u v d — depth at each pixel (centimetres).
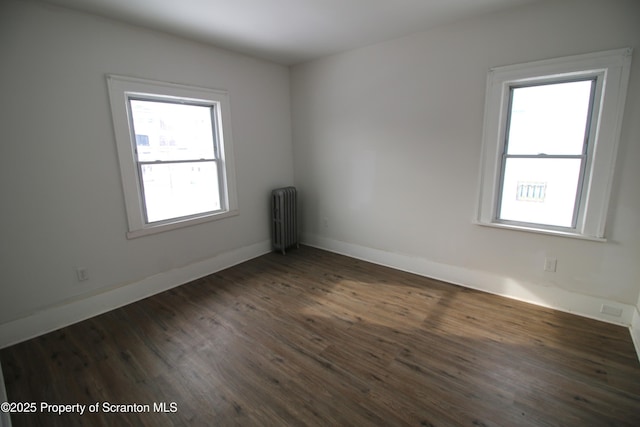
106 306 273
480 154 281
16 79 214
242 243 388
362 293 300
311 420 159
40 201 232
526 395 173
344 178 389
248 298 294
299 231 458
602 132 223
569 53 229
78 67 240
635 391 174
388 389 179
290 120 430
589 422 156
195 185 337
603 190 229
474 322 246
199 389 182
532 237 266
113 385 186
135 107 281
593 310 247
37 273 235
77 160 247
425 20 270
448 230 314
